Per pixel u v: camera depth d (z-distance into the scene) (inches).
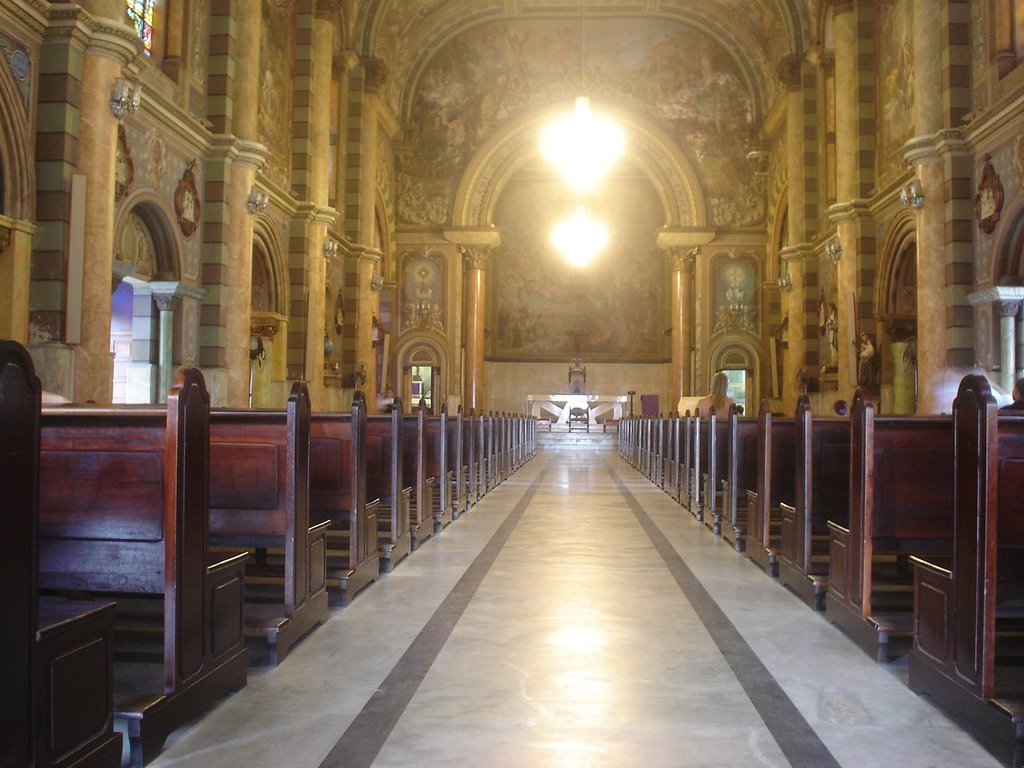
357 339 976.3
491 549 331.9
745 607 238.5
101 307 440.1
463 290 1257.4
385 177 1173.1
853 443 206.1
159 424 153.6
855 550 203.8
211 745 141.8
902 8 708.7
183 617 145.9
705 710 158.7
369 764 134.8
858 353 754.2
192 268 609.3
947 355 577.9
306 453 203.6
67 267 429.7
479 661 186.9
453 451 461.7
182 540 145.3
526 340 1470.2
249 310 647.1
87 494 156.2
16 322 416.5
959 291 573.0
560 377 1461.6
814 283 943.7
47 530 156.7
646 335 1466.5
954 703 153.1
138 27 549.0
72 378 426.0
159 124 551.2
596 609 235.0
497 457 616.7
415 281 1248.8
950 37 583.5
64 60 430.9
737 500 343.0
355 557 247.4
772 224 1174.3
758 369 1224.8
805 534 247.8
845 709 159.6
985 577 143.5
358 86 988.6
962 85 581.6
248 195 640.4
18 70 415.2
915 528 204.2
